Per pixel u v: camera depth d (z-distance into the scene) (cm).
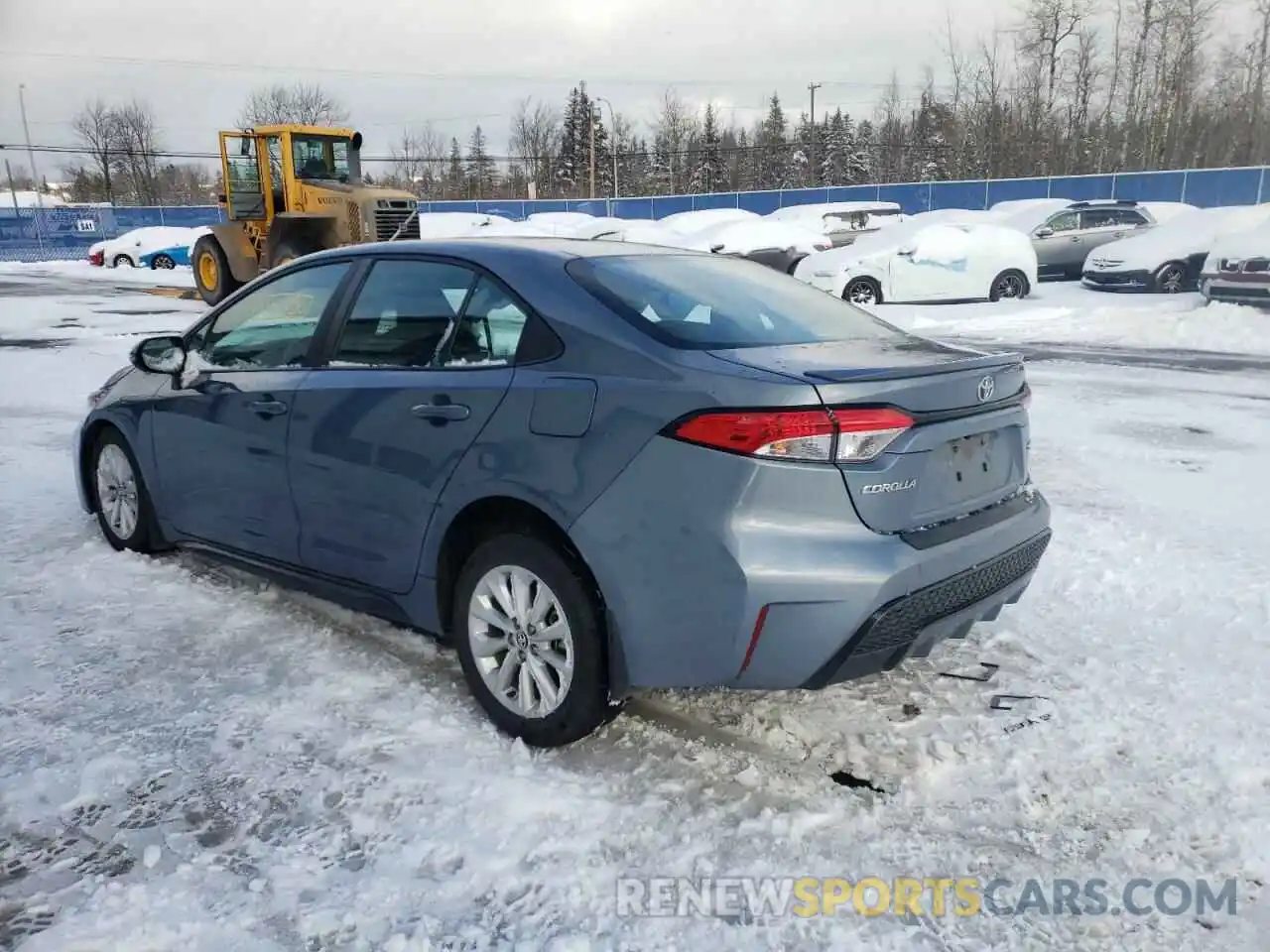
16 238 4250
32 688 356
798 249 2058
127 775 300
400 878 255
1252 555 506
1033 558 339
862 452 277
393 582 360
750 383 277
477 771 305
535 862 262
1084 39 4900
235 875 255
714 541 274
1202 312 1458
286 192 1834
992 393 317
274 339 416
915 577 281
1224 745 322
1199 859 267
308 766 307
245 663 379
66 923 236
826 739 327
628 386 294
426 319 357
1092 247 2170
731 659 279
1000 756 317
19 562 489
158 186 6469
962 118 5259
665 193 7638
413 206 1803
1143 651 397
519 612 319
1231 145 4872
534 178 7456
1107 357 1245
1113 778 304
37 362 1174
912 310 1714
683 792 294
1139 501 610
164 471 459
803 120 8194
